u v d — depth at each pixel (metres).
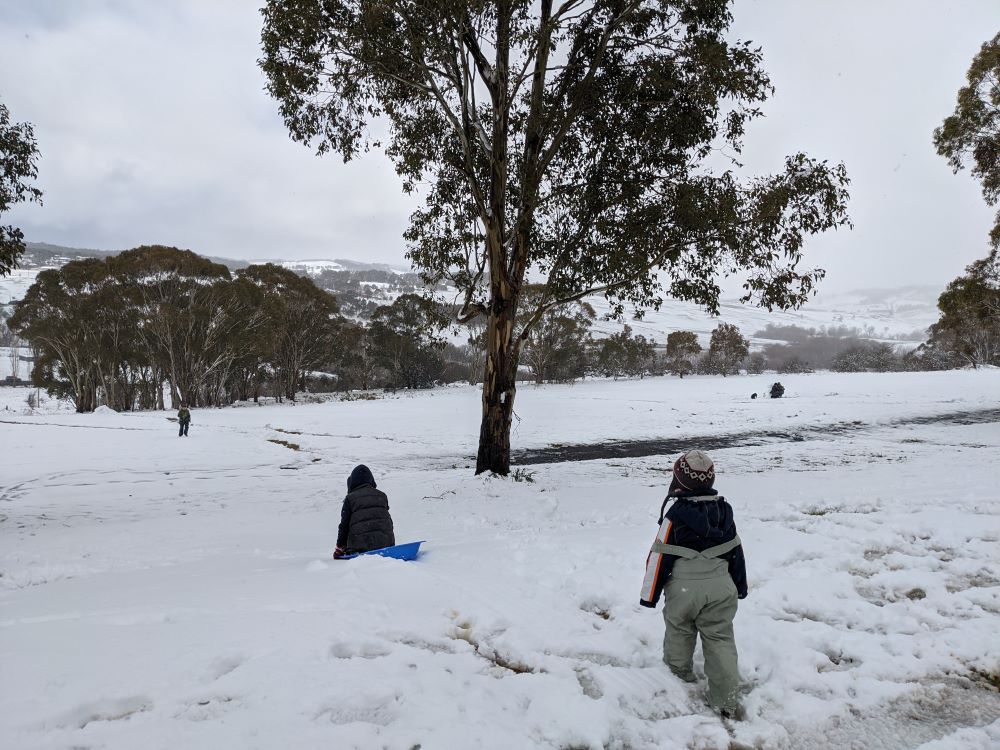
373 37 12.88
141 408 67.50
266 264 69.12
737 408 34.69
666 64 12.83
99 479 17.77
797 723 3.09
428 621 4.14
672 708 3.24
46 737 2.50
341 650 3.57
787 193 12.43
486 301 15.74
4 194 12.23
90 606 4.46
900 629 4.20
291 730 2.66
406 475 17.48
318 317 71.94
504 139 14.10
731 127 13.83
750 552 5.93
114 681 2.96
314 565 5.55
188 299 59.47
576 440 25.34
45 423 37.75
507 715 2.97
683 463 3.50
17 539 9.76
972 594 4.75
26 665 3.10
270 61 13.21
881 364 89.44
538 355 73.88
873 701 3.29
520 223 14.27
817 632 4.09
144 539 9.47
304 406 51.97
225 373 66.44
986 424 24.97
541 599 4.73
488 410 15.16
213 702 2.86
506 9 12.59
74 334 58.97
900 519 7.23
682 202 12.79
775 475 14.14
